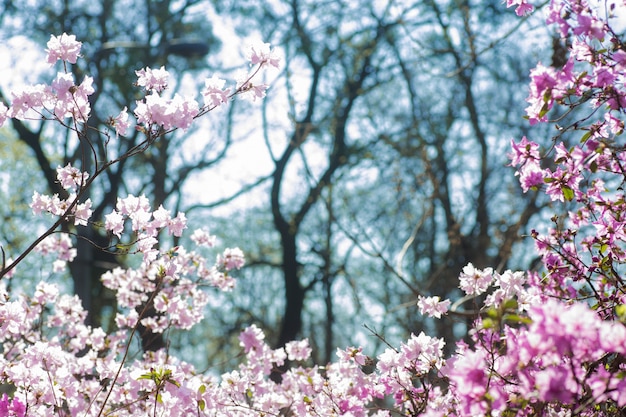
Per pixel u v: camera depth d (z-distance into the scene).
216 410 5.07
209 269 6.92
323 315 24.80
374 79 21.91
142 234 5.00
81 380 6.04
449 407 4.68
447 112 20.44
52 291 6.29
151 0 20.16
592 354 2.73
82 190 4.39
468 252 16.31
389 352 4.68
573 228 4.80
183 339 22.98
